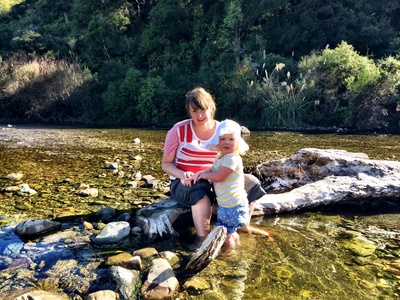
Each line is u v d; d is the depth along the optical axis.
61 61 24.33
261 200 3.52
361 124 15.98
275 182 4.24
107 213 3.30
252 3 23.31
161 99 20.61
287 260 2.49
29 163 6.02
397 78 16.02
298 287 2.14
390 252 2.64
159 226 2.92
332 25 22.84
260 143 9.59
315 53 19.88
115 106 21.53
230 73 19.50
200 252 2.34
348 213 3.58
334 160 4.15
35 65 22.95
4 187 4.29
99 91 23.25
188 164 2.97
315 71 17.72
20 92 22.61
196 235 2.85
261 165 4.39
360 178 3.89
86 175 5.00
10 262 2.41
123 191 4.12
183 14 26.09
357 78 16.84
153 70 23.88
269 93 17.78
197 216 2.79
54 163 6.02
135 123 20.33
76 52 29.06
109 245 2.72
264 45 22.52
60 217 3.29
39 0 40.94
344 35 22.33
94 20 28.02
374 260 2.51
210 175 2.73
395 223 3.30
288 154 7.21
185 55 25.23
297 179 4.24
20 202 3.70
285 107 17.14
